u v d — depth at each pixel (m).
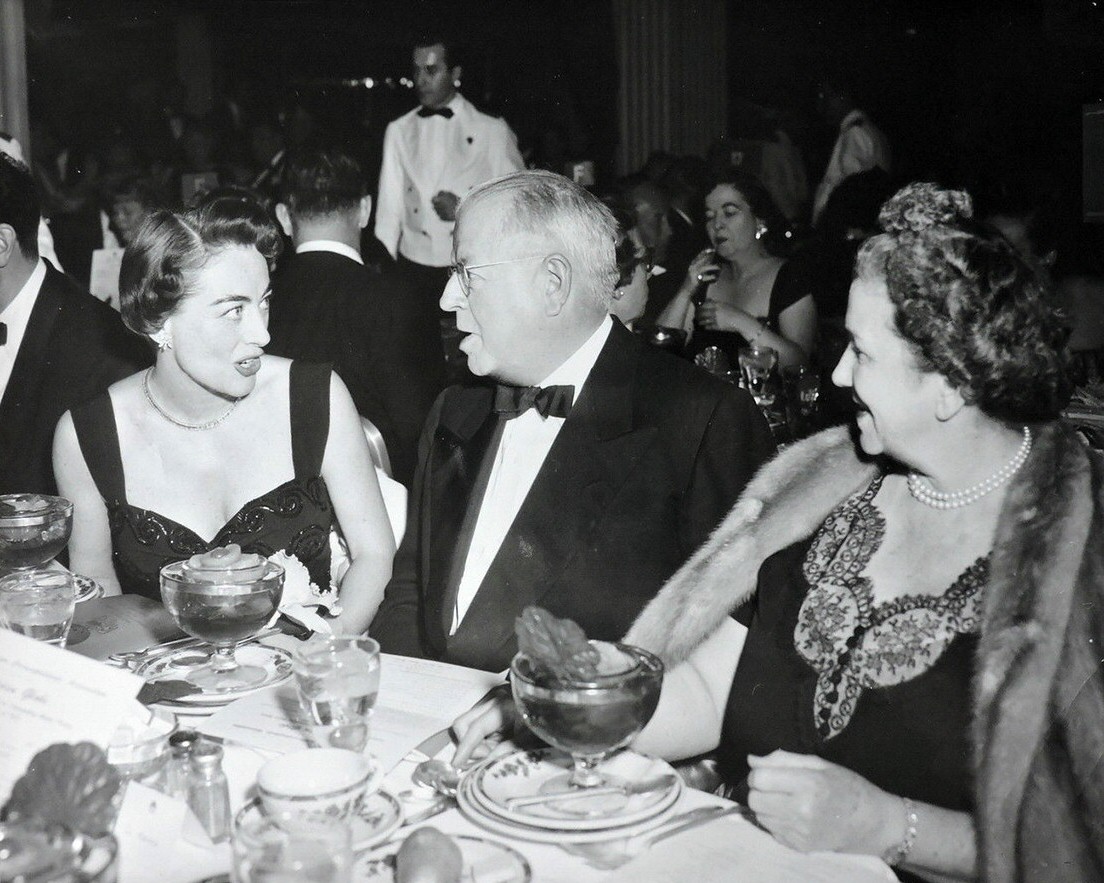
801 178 7.91
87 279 7.12
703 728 1.67
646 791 1.32
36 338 2.97
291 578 2.29
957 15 8.26
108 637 1.86
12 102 5.33
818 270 4.38
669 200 5.22
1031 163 3.80
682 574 1.75
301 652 1.36
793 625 1.59
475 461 2.13
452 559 2.09
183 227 2.20
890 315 1.46
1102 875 1.34
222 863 1.18
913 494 1.57
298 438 2.44
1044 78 6.65
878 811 1.30
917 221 1.46
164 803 1.17
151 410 2.41
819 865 1.20
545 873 1.18
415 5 9.90
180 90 9.36
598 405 2.05
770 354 3.62
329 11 10.25
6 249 2.89
